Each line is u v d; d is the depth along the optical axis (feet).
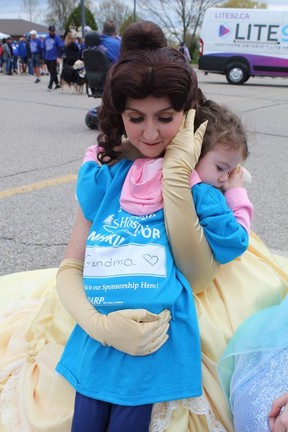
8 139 21.83
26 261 10.22
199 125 5.20
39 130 24.07
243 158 5.26
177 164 4.85
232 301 5.58
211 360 5.14
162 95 4.56
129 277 4.78
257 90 46.37
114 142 5.37
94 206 5.44
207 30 52.39
